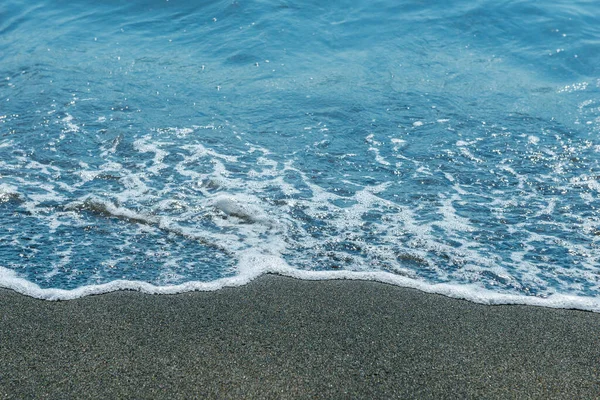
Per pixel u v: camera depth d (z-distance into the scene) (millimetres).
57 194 5605
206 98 7734
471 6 10031
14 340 3773
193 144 6578
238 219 5258
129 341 3775
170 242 4957
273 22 9719
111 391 3371
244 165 6152
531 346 3807
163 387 3402
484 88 8000
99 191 5652
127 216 5285
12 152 6352
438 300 4270
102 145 6523
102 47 9250
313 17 9922
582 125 7043
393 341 3822
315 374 3523
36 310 4090
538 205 5496
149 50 9148
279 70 8523
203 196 5594
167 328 3906
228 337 3826
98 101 7566
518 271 4613
